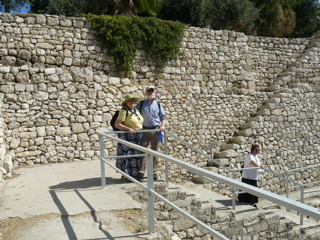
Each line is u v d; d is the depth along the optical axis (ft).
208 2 57.00
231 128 37.17
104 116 29.78
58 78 28.25
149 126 19.71
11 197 16.26
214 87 37.11
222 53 38.09
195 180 33.12
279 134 37.55
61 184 18.67
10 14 28.63
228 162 33.81
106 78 30.40
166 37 34.55
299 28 70.59
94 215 13.58
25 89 26.96
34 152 26.58
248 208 22.77
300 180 38.14
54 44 29.91
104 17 31.63
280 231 21.90
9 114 26.21
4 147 24.47
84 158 28.35
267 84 41.45
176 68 35.32
